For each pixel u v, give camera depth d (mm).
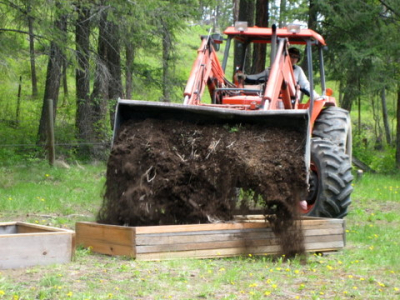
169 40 18906
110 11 15258
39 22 14102
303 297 4680
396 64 21641
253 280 5168
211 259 5938
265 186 6160
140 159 6422
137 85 19531
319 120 8711
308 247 6434
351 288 5035
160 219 6336
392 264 6035
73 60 14953
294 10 20984
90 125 17219
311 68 8273
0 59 13758
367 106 43625
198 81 7434
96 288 4680
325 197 7648
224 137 6477
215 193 6355
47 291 4484
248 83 8789
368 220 9438
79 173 13727
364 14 19125
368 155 23156
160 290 4691
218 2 19656
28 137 18031
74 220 8188
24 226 6129
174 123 6672
